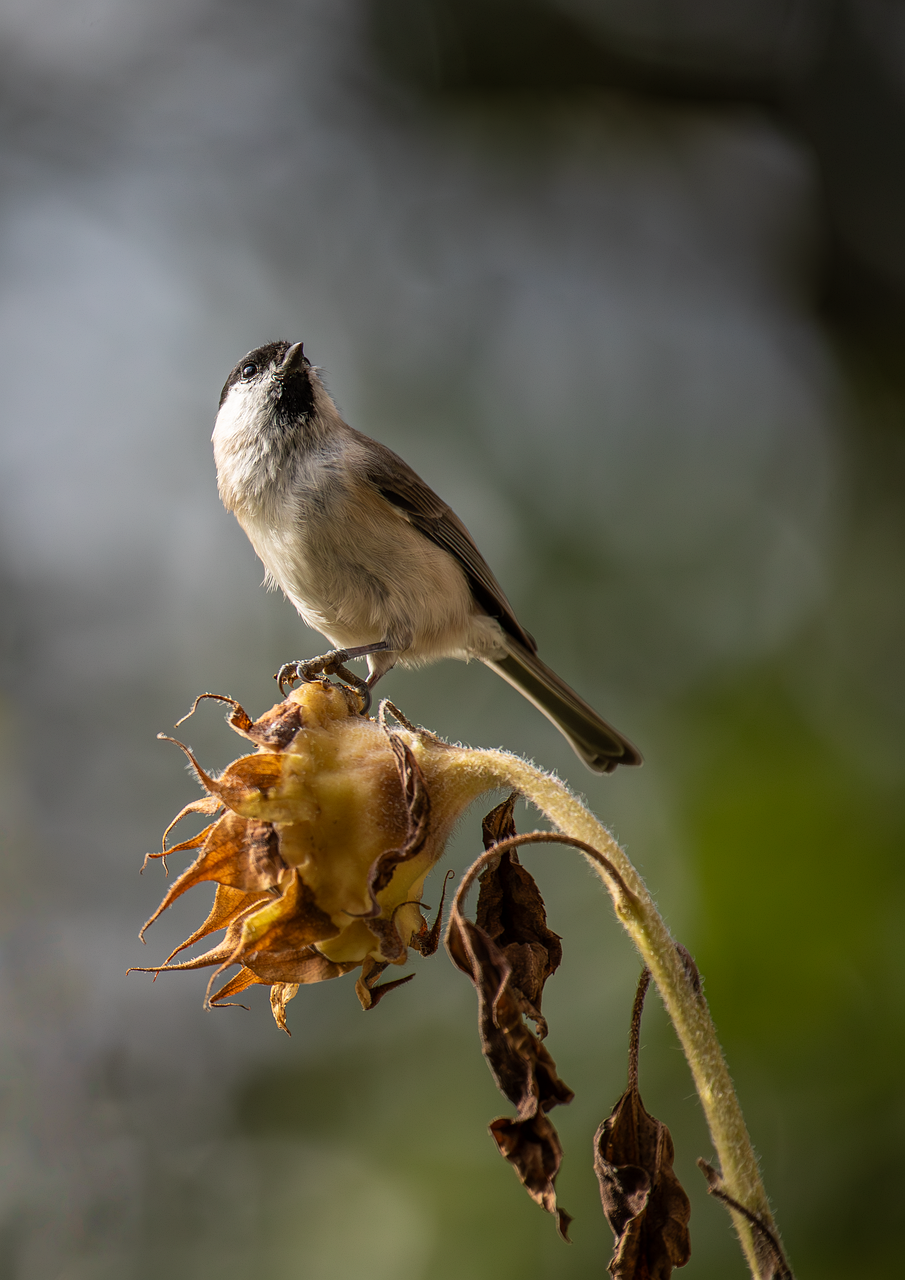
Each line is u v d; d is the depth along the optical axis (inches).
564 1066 352.8
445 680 472.4
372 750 153.3
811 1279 281.7
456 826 155.5
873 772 380.8
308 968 150.4
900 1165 293.0
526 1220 337.1
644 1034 348.8
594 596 471.2
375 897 143.4
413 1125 381.7
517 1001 140.3
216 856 149.1
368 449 309.0
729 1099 134.5
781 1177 297.6
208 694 154.8
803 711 423.8
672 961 137.0
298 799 147.7
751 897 350.6
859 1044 314.3
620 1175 139.2
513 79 612.7
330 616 303.4
